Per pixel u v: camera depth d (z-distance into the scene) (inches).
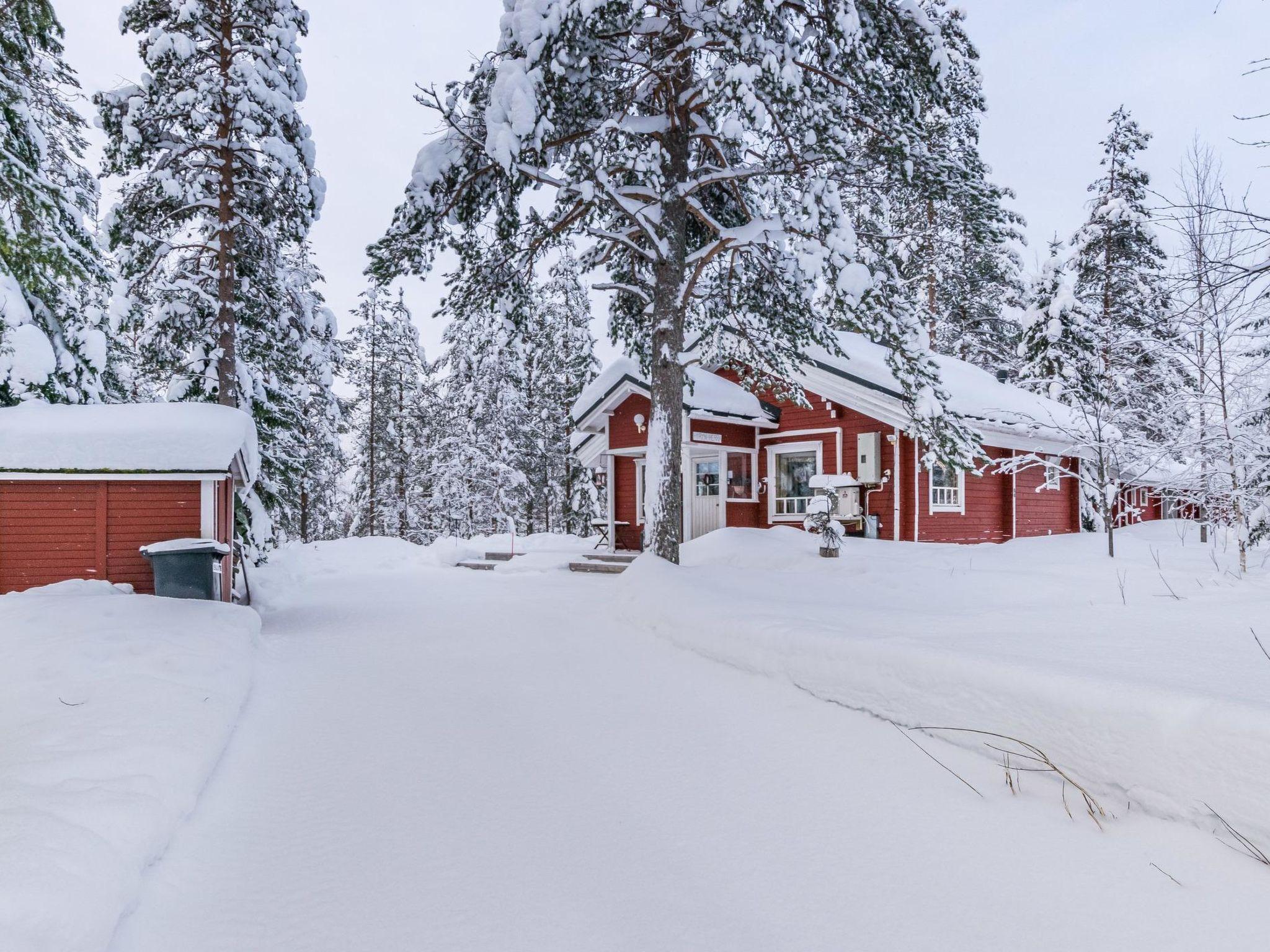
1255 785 100.3
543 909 96.4
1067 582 252.7
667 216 410.3
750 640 209.0
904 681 157.2
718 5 322.0
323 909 96.7
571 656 245.6
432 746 161.9
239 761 152.7
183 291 495.8
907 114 368.5
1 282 389.1
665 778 140.9
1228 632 161.3
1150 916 89.0
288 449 638.5
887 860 107.0
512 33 339.6
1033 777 127.4
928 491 529.3
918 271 952.9
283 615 362.3
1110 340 363.6
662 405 404.2
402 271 406.0
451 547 669.3
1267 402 295.1
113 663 191.6
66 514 305.0
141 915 93.6
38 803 104.0
